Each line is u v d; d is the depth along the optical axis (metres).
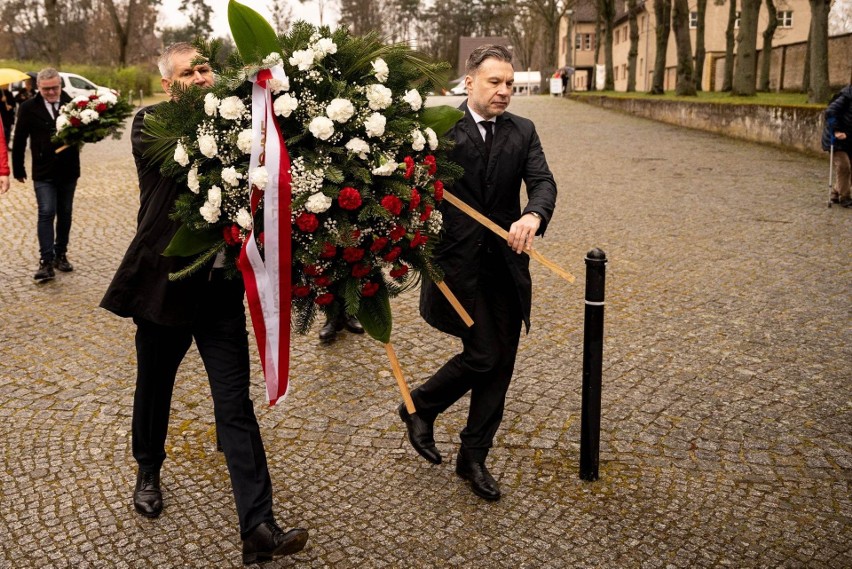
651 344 5.62
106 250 8.66
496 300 3.63
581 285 7.11
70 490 3.78
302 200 2.84
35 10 55.75
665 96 31.05
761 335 5.74
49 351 5.62
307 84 2.98
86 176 14.27
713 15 47.44
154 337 3.37
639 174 13.80
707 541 3.34
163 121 3.02
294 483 3.86
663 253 8.18
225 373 3.26
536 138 3.67
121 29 48.38
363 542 3.36
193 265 3.03
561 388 4.91
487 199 3.55
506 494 3.73
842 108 10.06
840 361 5.24
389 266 3.19
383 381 5.07
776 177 12.98
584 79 78.38
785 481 3.82
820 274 7.23
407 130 3.02
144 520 3.53
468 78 3.57
